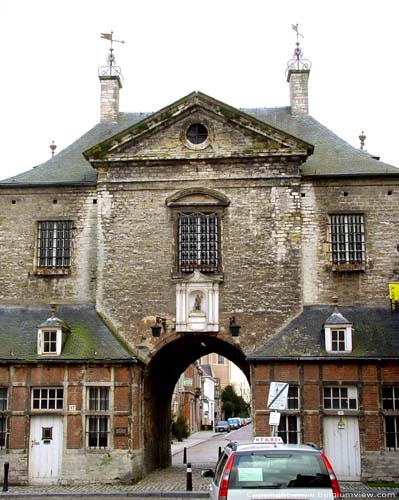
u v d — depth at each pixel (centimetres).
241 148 2556
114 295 2536
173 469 2836
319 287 2517
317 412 2269
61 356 2322
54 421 2309
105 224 2583
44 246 2641
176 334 2488
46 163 2816
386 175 2566
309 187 2584
